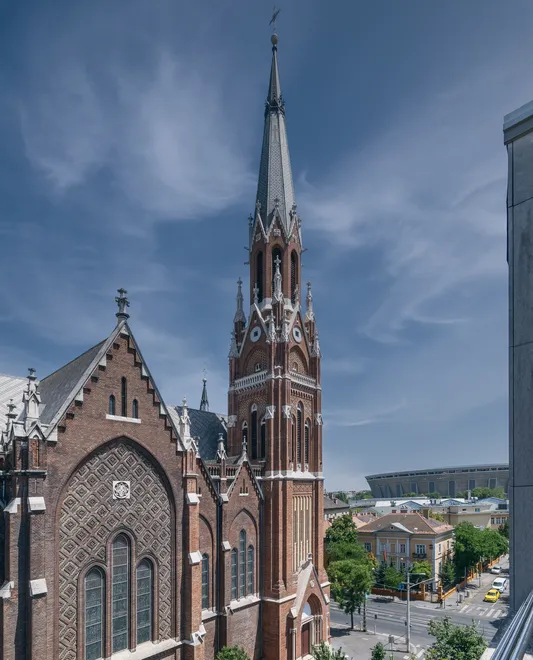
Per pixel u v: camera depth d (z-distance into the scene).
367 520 133.00
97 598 33.78
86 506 33.50
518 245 13.99
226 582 46.78
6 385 43.09
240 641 48.56
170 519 39.41
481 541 103.50
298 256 66.12
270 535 53.06
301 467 60.22
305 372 63.19
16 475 29.72
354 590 70.75
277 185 66.44
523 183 14.02
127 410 36.72
